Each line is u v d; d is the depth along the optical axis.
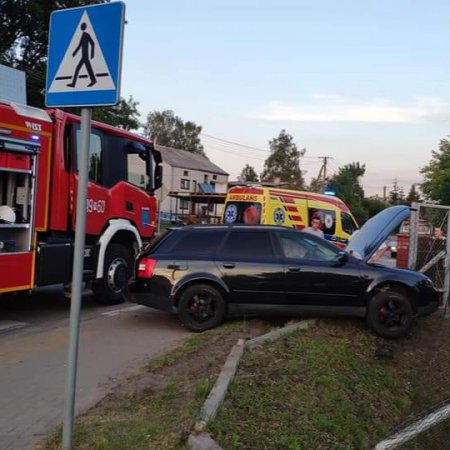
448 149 59.78
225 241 8.70
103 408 5.00
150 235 11.28
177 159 64.44
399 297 8.42
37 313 9.59
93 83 3.73
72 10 3.82
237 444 4.26
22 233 8.27
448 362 7.62
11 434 4.54
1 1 28.36
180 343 7.55
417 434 4.70
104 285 10.26
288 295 8.45
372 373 7.13
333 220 18.16
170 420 4.57
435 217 10.89
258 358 6.48
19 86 8.77
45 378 5.99
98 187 9.77
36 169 8.34
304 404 5.37
